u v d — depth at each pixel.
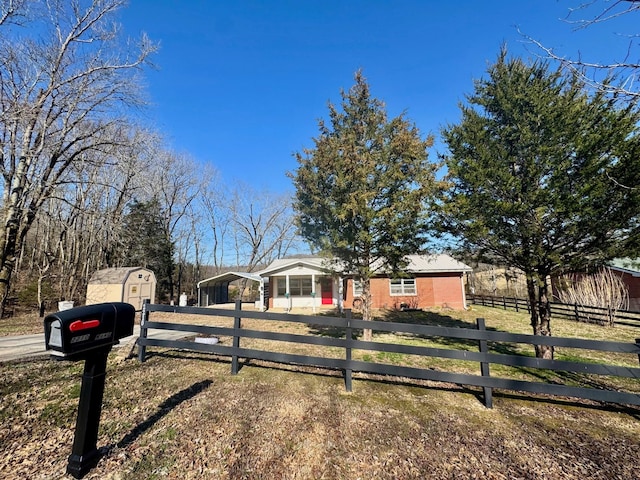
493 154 6.23
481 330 4.12
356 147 7.12
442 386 4.72
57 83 10.26
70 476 2.45
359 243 7.56
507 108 6.20
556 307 14.76
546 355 5.89
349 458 2.82
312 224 8.05
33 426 3.25
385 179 6.88
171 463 2.67
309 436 3.18
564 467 2.72
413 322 12.52
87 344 2.36
